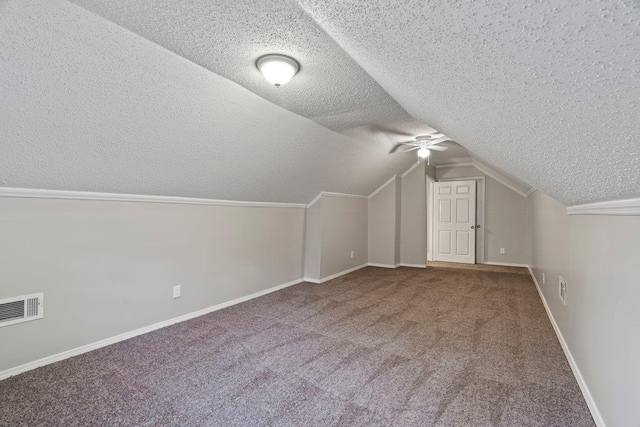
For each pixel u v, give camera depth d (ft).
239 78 6.21
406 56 3.18
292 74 5.67
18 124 5.02
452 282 14.56
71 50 4.41
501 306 10.93
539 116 2.78
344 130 10.21
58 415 5.01
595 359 5.12
